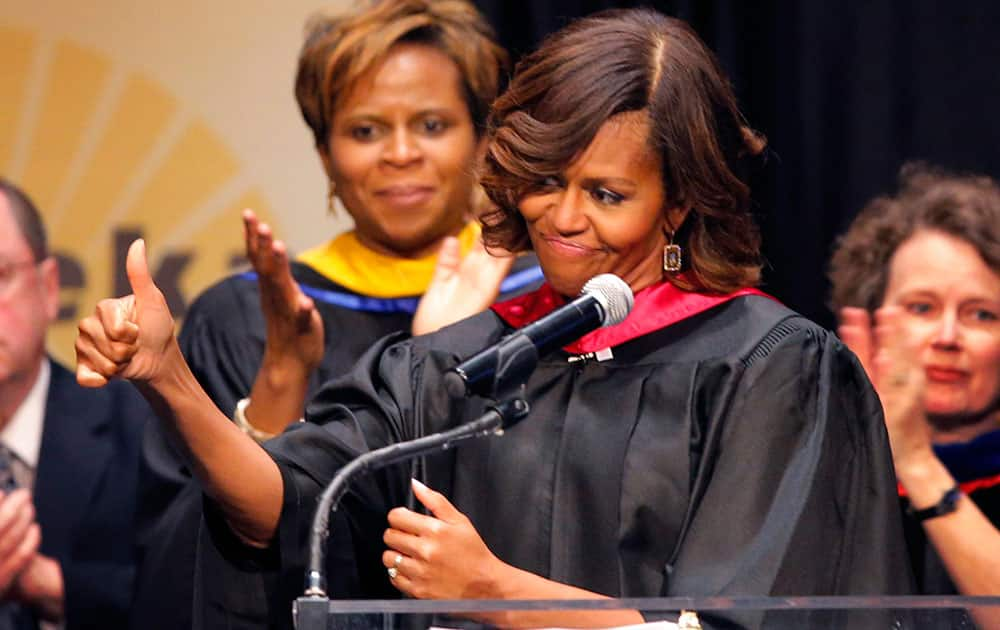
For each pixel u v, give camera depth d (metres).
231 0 15.93
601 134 8.01
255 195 15.85
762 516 7.84
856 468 8.23
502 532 8.34
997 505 13.22
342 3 15.94
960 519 12.62
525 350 7.04
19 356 14.77
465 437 6.91
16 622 14.09
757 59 16.02
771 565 7.64
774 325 8.46
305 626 5.97
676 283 8.70
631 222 8.12
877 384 13.11
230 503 7.75
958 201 13.65
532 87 8.23
